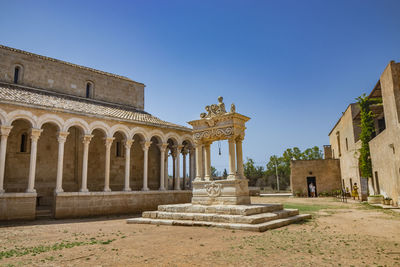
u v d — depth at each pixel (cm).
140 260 848
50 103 2275
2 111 1939
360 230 1305
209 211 1568
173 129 2914
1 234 1410
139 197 2566
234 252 916
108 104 3141
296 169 4834
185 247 996
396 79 2153
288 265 777
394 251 920
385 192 2559
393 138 2236
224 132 1798
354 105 3634
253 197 4450
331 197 4250
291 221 1520
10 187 2273
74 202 2183
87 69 3089
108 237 1238
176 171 2923
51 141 2531
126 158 2550
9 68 2602
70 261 852
